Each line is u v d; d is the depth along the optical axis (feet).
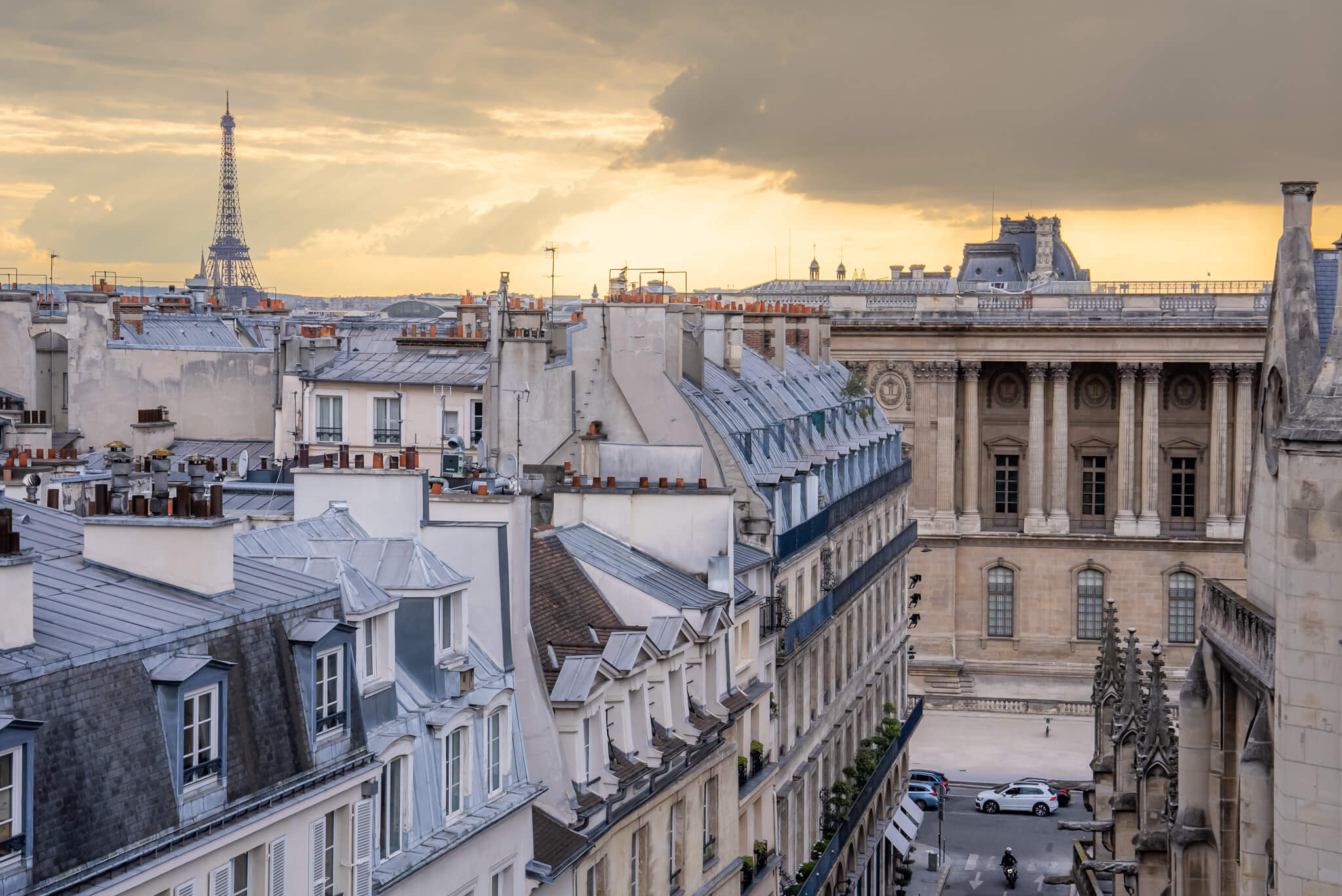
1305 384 161.48
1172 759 226.38
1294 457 149.69
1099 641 594.65
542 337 302.45
